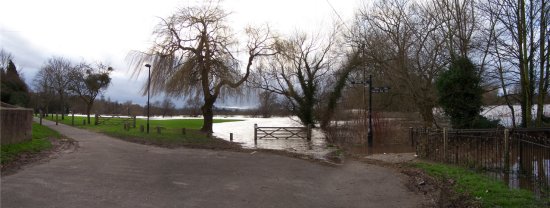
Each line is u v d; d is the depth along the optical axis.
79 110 83.12
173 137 22.83
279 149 19.39
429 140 13.91
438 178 9.91
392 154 15.70
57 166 10.73
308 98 37.75
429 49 23.58
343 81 34.75
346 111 30.67
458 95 17.75
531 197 7.61
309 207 7.17
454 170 10.66
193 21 28.11
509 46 20.20
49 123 38.97
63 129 29.41
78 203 6.82
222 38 28.75
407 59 23.62
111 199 7.21
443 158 12.88
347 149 19.02
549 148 9.91
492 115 23.16
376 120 22.88
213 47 28.62
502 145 11.33
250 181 9.45
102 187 8.20
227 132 34.75
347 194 8.38
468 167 11.39
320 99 37.41
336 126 27.56
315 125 39.50
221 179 9.59
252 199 7.62
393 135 22.50
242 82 30.59
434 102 21.59
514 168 10.97
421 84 22.67
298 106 38.75
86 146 16.69
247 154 15.36
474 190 8.13
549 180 9.62
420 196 8.21
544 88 20.58
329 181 9.84
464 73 17.67
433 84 22.23
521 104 21.25
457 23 20.31
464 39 19.70
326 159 14.66
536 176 10.20
